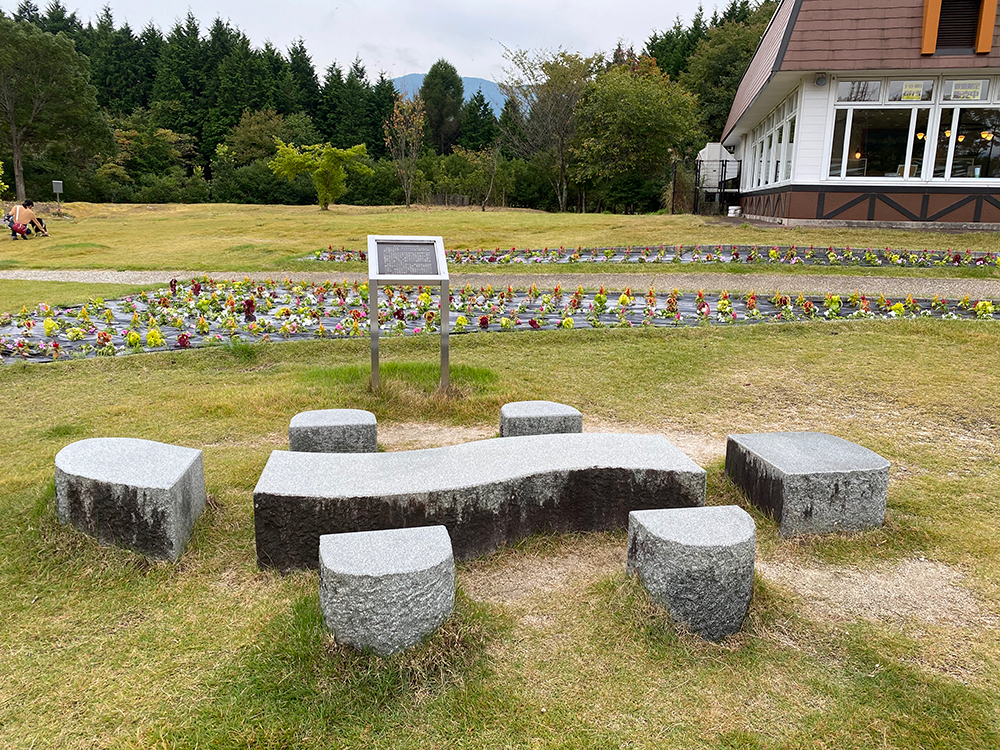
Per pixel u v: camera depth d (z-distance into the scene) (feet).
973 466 15.37
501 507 11.21
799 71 47.55
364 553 8.63
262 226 72.33
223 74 167.02
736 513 9.88
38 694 8.03
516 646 8.86
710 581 8.89
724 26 132.36
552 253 46.88
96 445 12.07
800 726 7.62
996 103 46.83
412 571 8.21
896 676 8.38
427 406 18.99
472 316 30.91
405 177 128.36
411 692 7.96
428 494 10.66
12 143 126.31
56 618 9.43
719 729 7.55
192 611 9.57
